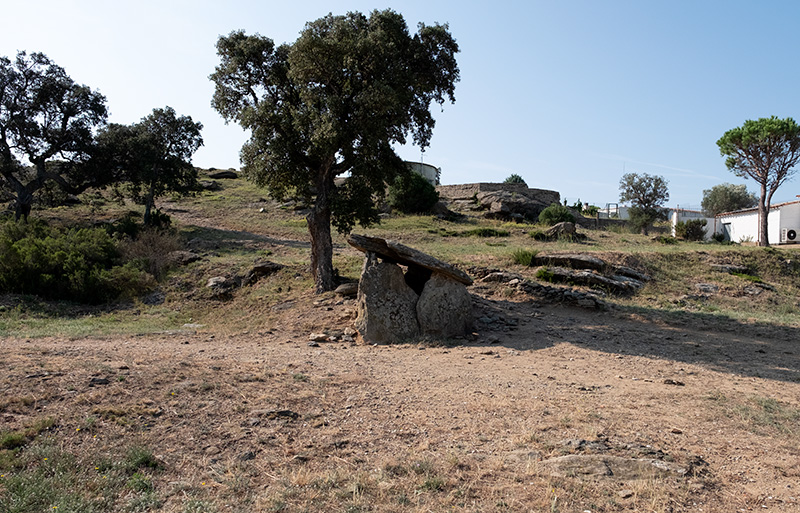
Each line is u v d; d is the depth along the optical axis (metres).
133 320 15.76
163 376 7.02
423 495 4.40
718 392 7.99
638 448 5.44
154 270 20.33
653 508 4.21
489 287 17.42
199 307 17.20
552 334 12.94
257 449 5.23
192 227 32.91
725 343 12.51
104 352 8.73
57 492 4.09
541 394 7.64
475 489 4.55
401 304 12.94
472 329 13.30
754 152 30.94
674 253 22.88
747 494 4.55
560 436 5.82
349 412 6.47
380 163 16.69
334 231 31.62
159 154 31.08
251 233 32.09
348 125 15.71
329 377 8.06
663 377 9.25
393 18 16.45
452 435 5.84
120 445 5.04
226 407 6.20
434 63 17.66
